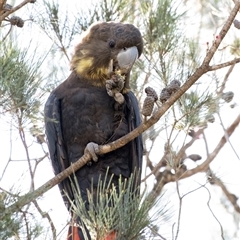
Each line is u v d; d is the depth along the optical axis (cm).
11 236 681
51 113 959
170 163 991
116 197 692
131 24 982
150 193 705
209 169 1140
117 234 678
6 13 811
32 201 727
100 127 967
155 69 995
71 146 976
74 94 966
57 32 1038
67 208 929
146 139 1100
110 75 932
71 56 998
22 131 838
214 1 1150
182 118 969
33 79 798
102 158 955
